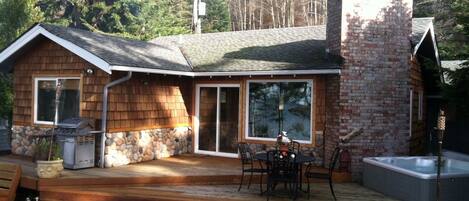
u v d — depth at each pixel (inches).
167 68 418.3
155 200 299.9
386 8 398.0
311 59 416.5
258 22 1380.4
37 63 419.5
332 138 399.2
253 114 448.1
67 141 359.3
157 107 435.2
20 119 430.6
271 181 304.3
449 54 492.7
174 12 1246.3
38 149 326.6
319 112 413.7
